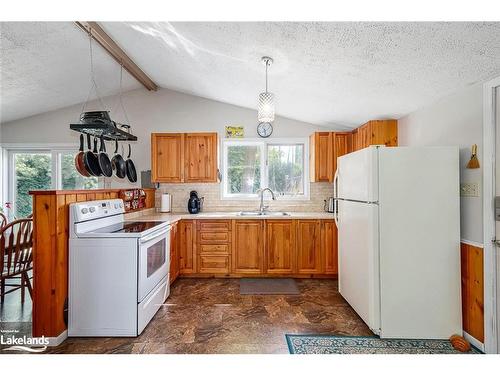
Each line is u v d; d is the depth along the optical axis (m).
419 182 2.15
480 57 1.77
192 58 2.84
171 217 3.39
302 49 2.14
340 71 2.37
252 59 2.49
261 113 2.38
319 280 3.50
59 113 4.10
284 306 2.73
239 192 4.22
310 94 3.04
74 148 4.12
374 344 2.07
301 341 2.11
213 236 3.56
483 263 2.00
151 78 3.86
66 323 2.15
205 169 3.79
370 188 2.17
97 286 2.16
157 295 2.59
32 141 4.08
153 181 3.79
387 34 1.75
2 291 2.66
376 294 2.15
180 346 2.04
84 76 3.45
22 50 2.67
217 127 4.13
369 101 2.85
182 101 4.15
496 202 1.92
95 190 2.58
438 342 2.10
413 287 2.15
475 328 2.06
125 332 2.15
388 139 3.25
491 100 1.94
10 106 3.64
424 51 1.84
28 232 2.66
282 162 4.21
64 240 2.13
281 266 3.55
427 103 2.61
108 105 4.14
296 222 3.54
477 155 2.06
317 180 3.81
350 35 1.83
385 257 2.15
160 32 2.46
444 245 2.15
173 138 3.80
